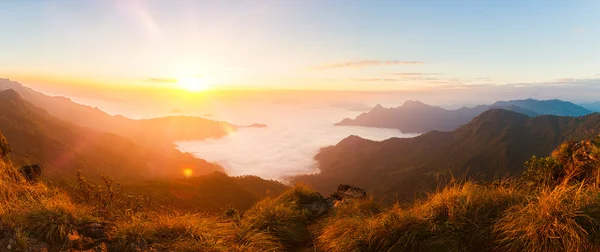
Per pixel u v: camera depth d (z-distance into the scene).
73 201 5.86
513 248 4.31
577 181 5.18
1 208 4.62
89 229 4.67
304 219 7.66
